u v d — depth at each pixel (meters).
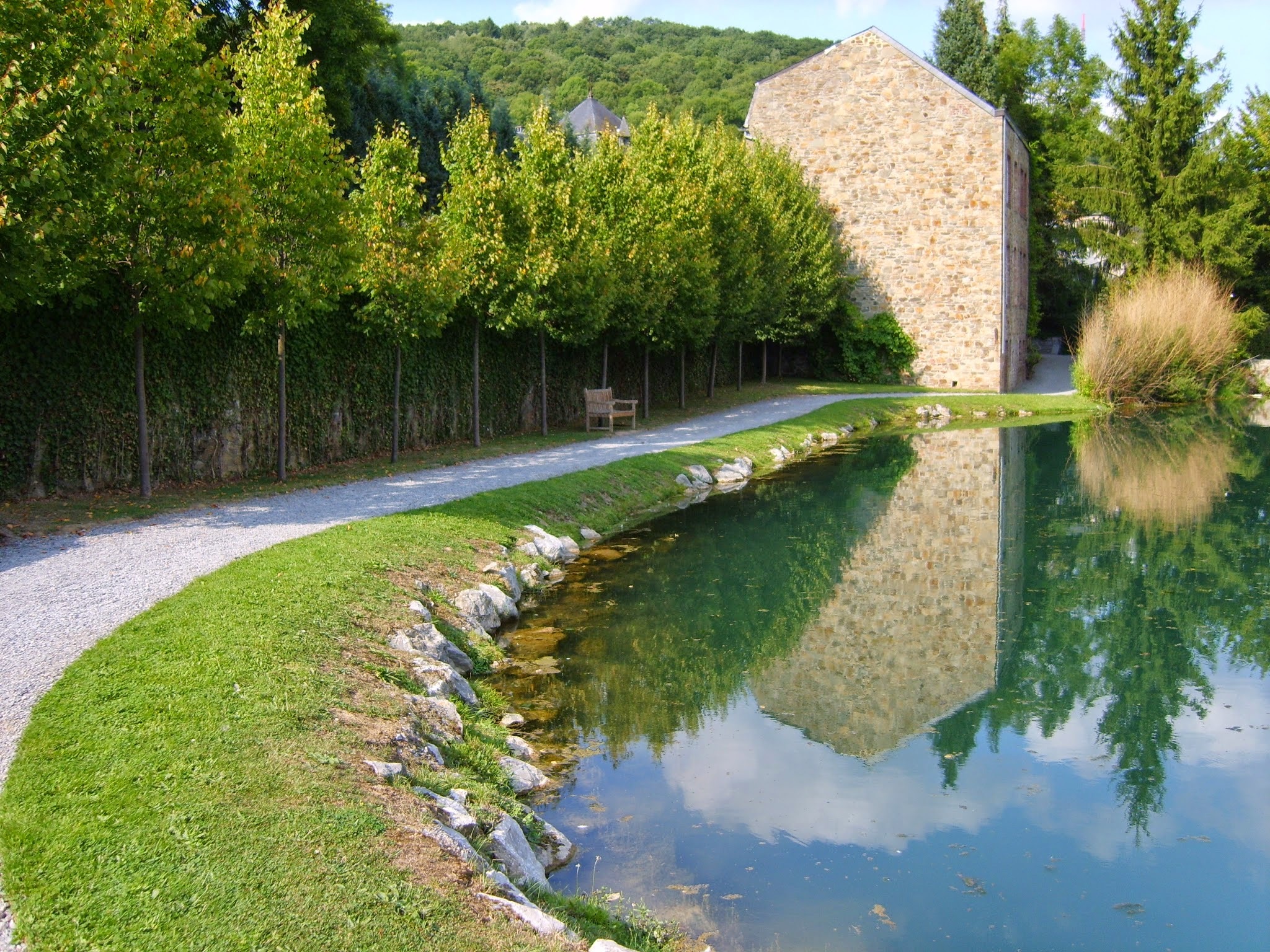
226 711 6.05
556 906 5.34
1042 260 46.81
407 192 16.81
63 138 9.90
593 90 83.38
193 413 14.12
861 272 38.97
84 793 5.00
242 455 15.01
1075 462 23.92
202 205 11.70
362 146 30.09
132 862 4.46
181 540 10.49
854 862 6.47
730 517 17.19
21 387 11.99
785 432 26.05
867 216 38.69
